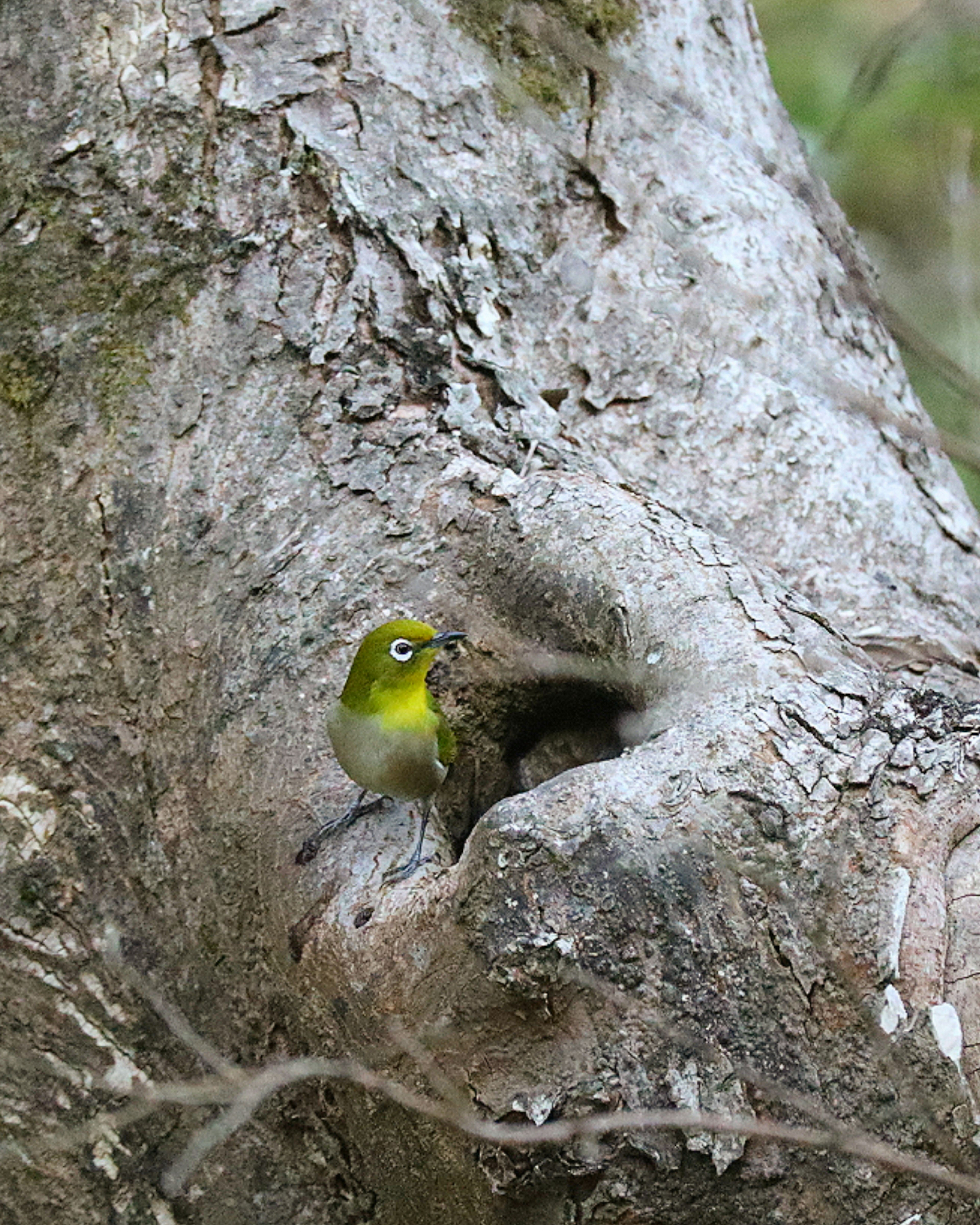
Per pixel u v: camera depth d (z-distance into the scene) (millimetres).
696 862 6297
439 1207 7148
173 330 8875
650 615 7461
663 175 9883
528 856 6262
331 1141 8047
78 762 8531
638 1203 6215
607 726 8164
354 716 7023
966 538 9883
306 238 8945
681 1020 6191
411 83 9422
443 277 8969
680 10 10555
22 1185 8461
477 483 8242
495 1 9539
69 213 9031
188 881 8297
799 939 6270
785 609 7434
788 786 6492
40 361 8883
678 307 9539
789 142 11297
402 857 7234
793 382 9539
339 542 8281
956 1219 6078
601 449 9141
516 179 9500
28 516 8750
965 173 12391
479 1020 6441
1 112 9266
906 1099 6105
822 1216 6168
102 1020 8430
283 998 7941
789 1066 6172
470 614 8062
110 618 8586
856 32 13758
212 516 8531
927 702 6926
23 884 8477
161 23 9344
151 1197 8383
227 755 8109
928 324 13812
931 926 6238
